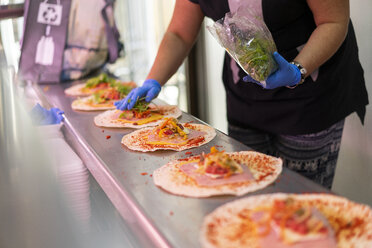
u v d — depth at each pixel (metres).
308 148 1.93
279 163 1.40
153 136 1.74
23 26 2.65
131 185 1.32
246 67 1.56
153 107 2.24
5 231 0.87
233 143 1.67
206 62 3.91
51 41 2.73
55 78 2.81
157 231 1.04
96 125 2.00
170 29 2.18
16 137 1.17
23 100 2.17
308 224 0.93
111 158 1.57
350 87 1.95
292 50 1.82
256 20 1.61
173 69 2.15
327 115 1.87
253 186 1.25
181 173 1.38
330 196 1.13
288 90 1.87
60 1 2.67
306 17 1.78
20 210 0.93
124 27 3.82
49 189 1.00
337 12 1.59
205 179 1.31
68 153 1.60
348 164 2.70
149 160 1.54
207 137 1.74
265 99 1.95
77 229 0.95
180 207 1.16
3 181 0.99
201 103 4.10
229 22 1.57
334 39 1.60
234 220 1.05
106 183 1.39
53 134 1.91
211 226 1.03
